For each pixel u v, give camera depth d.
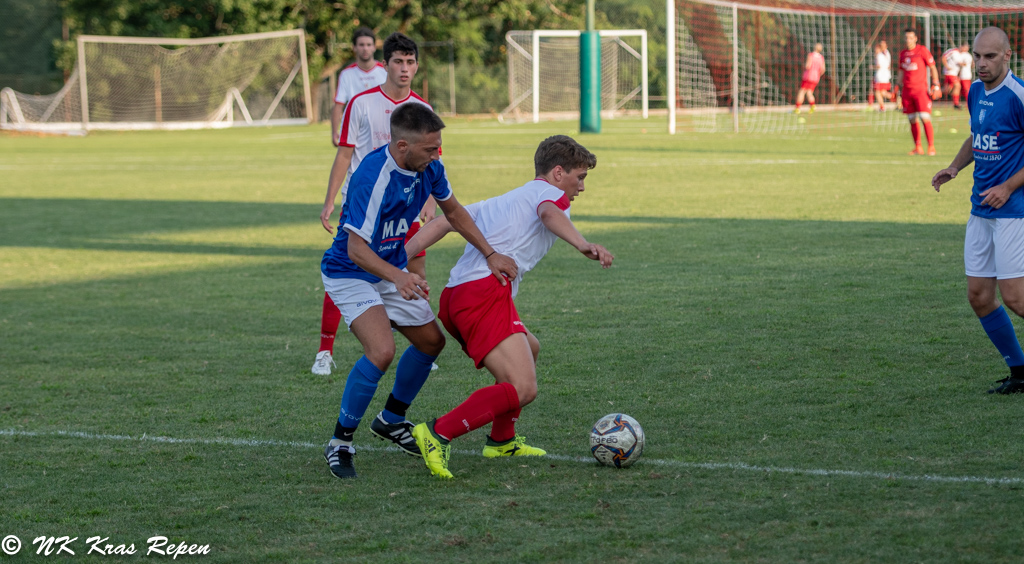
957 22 95.12
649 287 25.56
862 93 109.38
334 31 140.62
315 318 24.19
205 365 19.73
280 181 61.53
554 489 12.16
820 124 95.50
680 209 40.38
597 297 24.62
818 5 84.00
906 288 23.80
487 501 11.84
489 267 13.25
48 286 29.44
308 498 12.18
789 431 14.03
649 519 10.98
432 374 18.42
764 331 20.30
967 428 13.80
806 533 10.38
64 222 44.59
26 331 23.33
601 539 10.46
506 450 13.62
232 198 52.78
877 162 55.94
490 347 13.06
